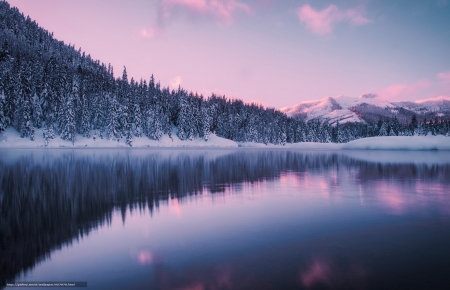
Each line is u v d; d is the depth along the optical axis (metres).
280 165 26.86
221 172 20.61
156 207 9.43
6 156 36.59
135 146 82.88
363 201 10.24
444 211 8.59
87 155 41.19
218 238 6.28
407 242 5.88
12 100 68.81
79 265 4.93
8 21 149.00
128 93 92.50
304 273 4.49
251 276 4.41
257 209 9.12
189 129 98.19
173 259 5.14
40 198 10.91
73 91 79.25
